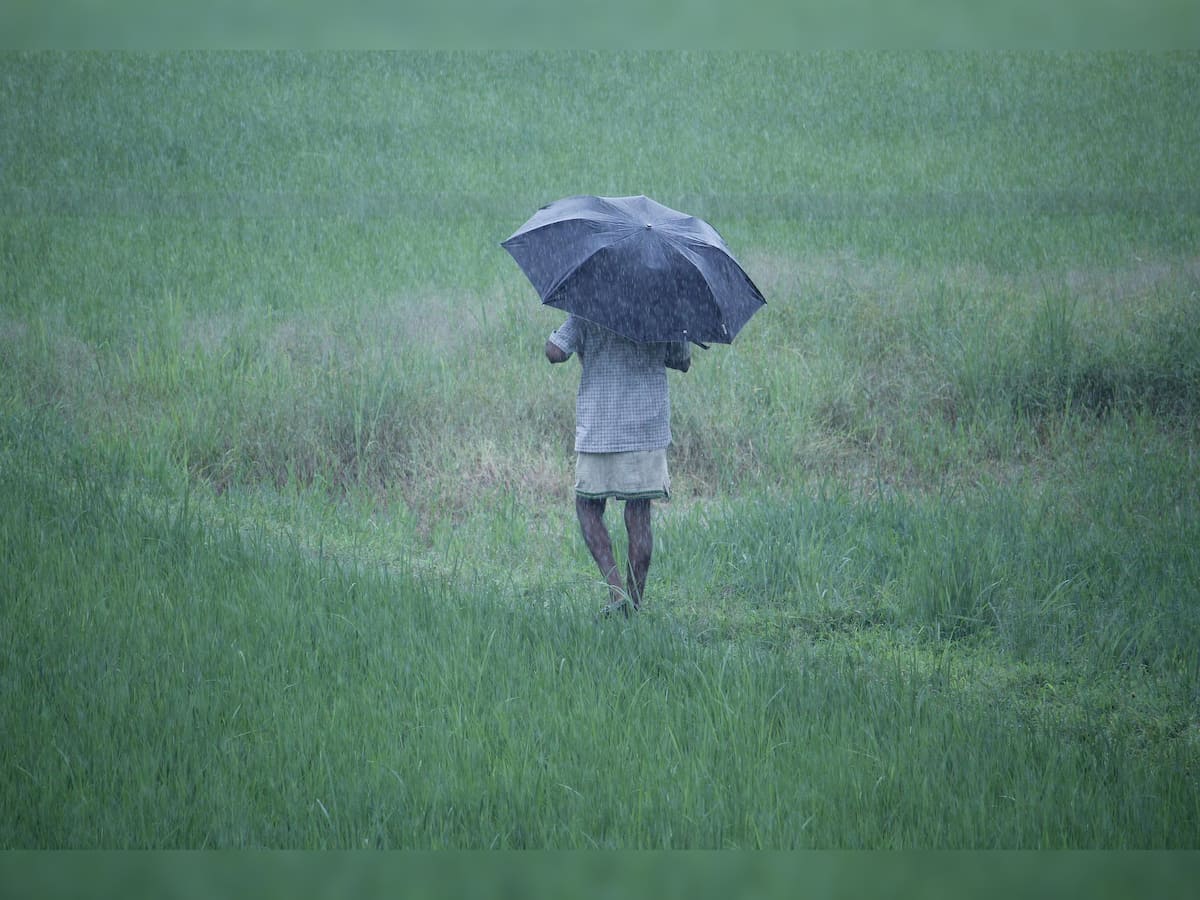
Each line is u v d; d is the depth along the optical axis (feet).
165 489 93.35
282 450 102.01
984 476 100.58
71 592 71.46
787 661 70.23
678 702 61.57
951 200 180.24
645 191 188.44
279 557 79.25
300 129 221.46
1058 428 109.09
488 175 196.85
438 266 147.02
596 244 70.18
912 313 128.36
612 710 60.59
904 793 54.29
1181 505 92.73
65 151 202.90
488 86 251.60
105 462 94.73
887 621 78.33
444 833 51.26
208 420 102.01
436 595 75.25
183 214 171.32
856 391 114.52
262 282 140.36
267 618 69.62
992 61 264.52
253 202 178.81
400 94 244.83
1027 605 76.54
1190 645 71.46
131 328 123.54
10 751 54.49
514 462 102.58
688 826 52.11
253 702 60.13
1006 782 55.77
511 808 52.85
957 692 66.69
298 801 52.49
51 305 130.11
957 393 113.80
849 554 85.20
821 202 180.24
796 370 115.44
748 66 266.57
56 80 238.68
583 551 87.71
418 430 105.40
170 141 210.79
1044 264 148.05
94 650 63.98
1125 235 160.66
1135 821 53.26
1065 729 63.16
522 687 62.64
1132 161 201.46
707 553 86.02
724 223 169.27
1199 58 259.80
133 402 106.83
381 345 119.24
